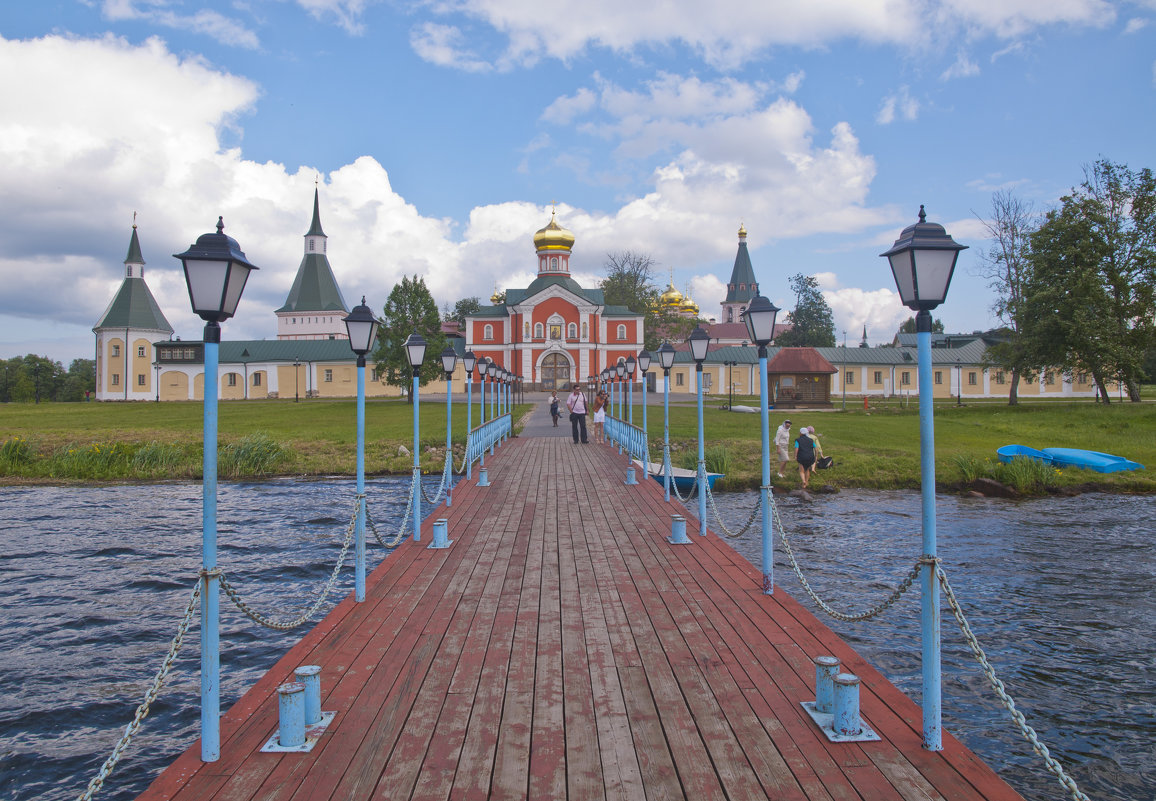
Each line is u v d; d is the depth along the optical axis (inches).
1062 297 1664.6
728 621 296.7
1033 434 1299.2
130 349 2965.1
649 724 207.6
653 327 3110.2
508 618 303.1
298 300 3444.9
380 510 788.6
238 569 559.5
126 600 486.9
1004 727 313.7
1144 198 1707.7
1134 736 306.8
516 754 191.2
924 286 187.0
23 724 321.1
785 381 1844.2
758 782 176.6
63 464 1036.5
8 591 505.0
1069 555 603.8
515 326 2623.0
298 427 1465.3
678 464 1002.1
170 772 180.5
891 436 1282.0
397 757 189.2
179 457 1078.4
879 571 557.9
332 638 278.2
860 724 200.7
